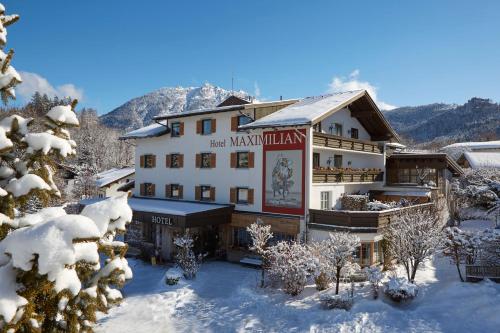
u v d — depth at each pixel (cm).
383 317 1285
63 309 520
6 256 501
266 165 2186
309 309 1434
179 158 2670
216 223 2192
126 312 1480
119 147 8719
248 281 1827
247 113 2295
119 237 2603
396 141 2888
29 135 604
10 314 455
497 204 2664
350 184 2498
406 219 1766
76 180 4572
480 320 1196
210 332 1295
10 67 656
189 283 1803
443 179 2788
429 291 1526
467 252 1578
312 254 1634
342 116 2523
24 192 575
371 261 1834
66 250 471
